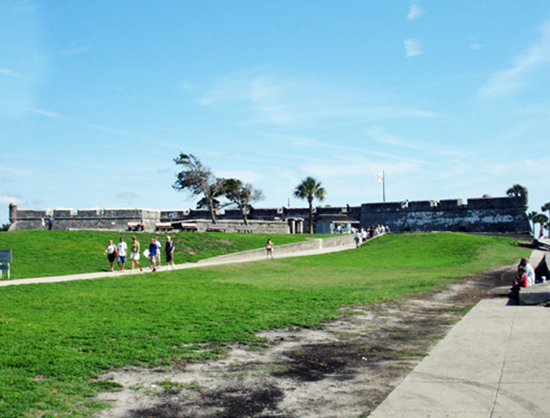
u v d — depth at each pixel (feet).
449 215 221.05
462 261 123.13
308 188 231.71
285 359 30.81
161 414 21.67
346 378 26.91
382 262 122.11
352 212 248.73
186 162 233.55
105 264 98.17
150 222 190.49
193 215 245.04
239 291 61.72
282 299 54.80
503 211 210.18
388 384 25.66
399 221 232.12
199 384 25.85
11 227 193.16
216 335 36.17
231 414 21.77
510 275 89.15
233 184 267.80
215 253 124.57
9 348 30.48
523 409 20.33
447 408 20.79
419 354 31.81
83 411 21.58
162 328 37.83
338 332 38.88
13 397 22.35
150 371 27.86
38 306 46.85
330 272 96.53
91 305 47.96
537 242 159.22
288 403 23.09
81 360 28.60
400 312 48.44
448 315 46.78
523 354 28.35
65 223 190.29
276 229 210.79
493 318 39.91
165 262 108.37
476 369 26.04
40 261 94.53
